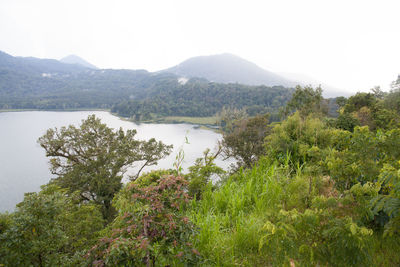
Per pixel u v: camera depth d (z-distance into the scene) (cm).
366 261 216
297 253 250
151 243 200
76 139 2250
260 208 361
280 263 242
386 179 228
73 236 633
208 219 320
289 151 561
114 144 2352
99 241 182
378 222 259
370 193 248
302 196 347
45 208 234
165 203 209
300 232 263
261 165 528
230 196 404
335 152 324
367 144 288
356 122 1112
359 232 217
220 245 270
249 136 1717
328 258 234
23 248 218
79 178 2020
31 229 228
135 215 196
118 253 156
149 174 423
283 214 259
